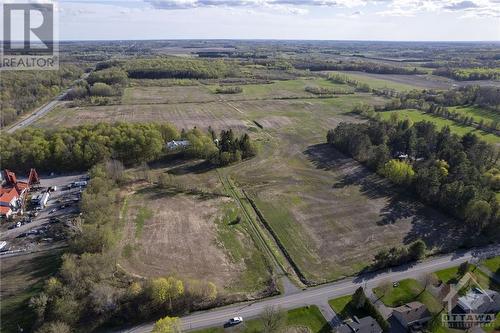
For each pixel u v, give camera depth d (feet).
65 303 226.17
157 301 236.22
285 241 319.47
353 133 515.09
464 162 413.80
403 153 503.61
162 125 524.52
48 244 306.14
